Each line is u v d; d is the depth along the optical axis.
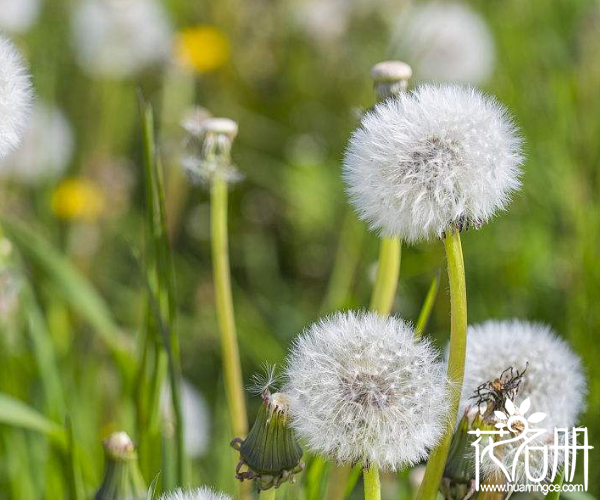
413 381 3.22
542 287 8.03
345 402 3.17
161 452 4.93
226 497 3.50
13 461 6.04
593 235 7.76
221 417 7.84
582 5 10.37
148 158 4.82
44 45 10.94
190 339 8.99
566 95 9.08
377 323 3.38
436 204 3.23
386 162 3.25
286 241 10.20
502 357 3.95
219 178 5.27
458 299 3.35
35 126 9.02
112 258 9.93
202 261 10.18
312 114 11.18
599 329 7.04
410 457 3.23
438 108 3.30
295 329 9.19
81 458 5.38
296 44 11.46
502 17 10.55
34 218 9.30
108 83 11.05
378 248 7.84
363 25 10.98
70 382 6.88
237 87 11.45
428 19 10.05
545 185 8.66
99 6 10.90
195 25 12.05
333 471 4.65
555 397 3.89
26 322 6.55
